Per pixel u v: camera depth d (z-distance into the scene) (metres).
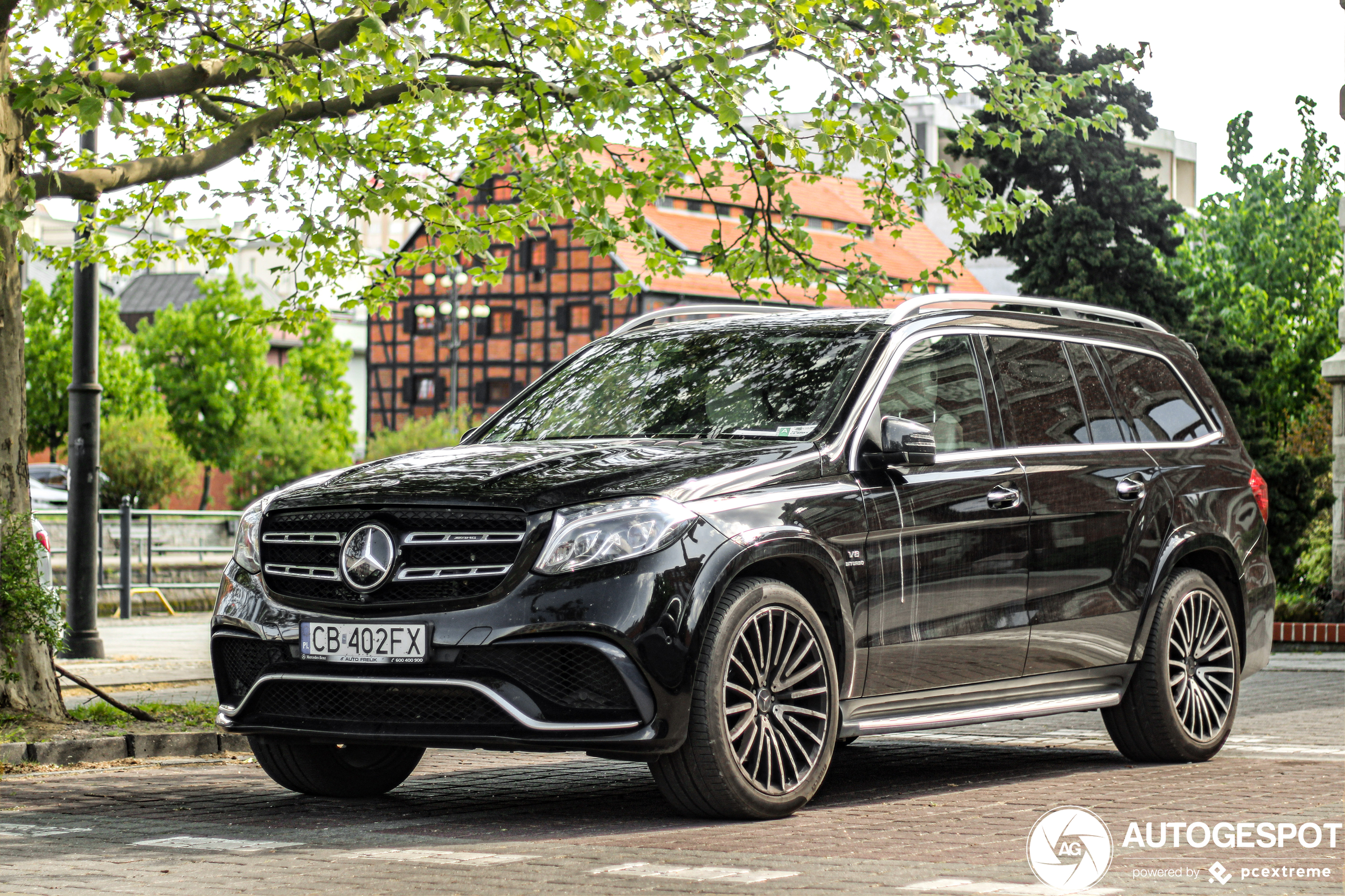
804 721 6.13
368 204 9.61
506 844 5.46
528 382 63.75
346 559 5.90
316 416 72.00
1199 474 8.12
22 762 8.20
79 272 16.22
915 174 11.34
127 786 7.27
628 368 7.26
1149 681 7.69
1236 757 8.10
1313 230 33.38
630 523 5.73
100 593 25.25
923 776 7.40
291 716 6.05
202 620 24.62
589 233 10.16
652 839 5.51
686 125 11.03
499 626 5.64
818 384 6.70
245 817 6.25
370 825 5.99
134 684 13.12
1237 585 8.26
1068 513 7.27
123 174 9.53
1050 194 23.31
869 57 10.48
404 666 5.75
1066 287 22.70
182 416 66.12
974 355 7.23
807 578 6.27
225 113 10.92
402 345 67.19
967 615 6.77
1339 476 17.53
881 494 6.46
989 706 6.97
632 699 5.63
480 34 10.07
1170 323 23.00
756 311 7.53
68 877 4.94
